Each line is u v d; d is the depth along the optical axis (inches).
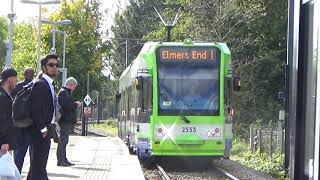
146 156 1146.0
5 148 512.1
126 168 631.8
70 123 936.3
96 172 910.4
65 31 3309.5
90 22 3572.8
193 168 1190.9
